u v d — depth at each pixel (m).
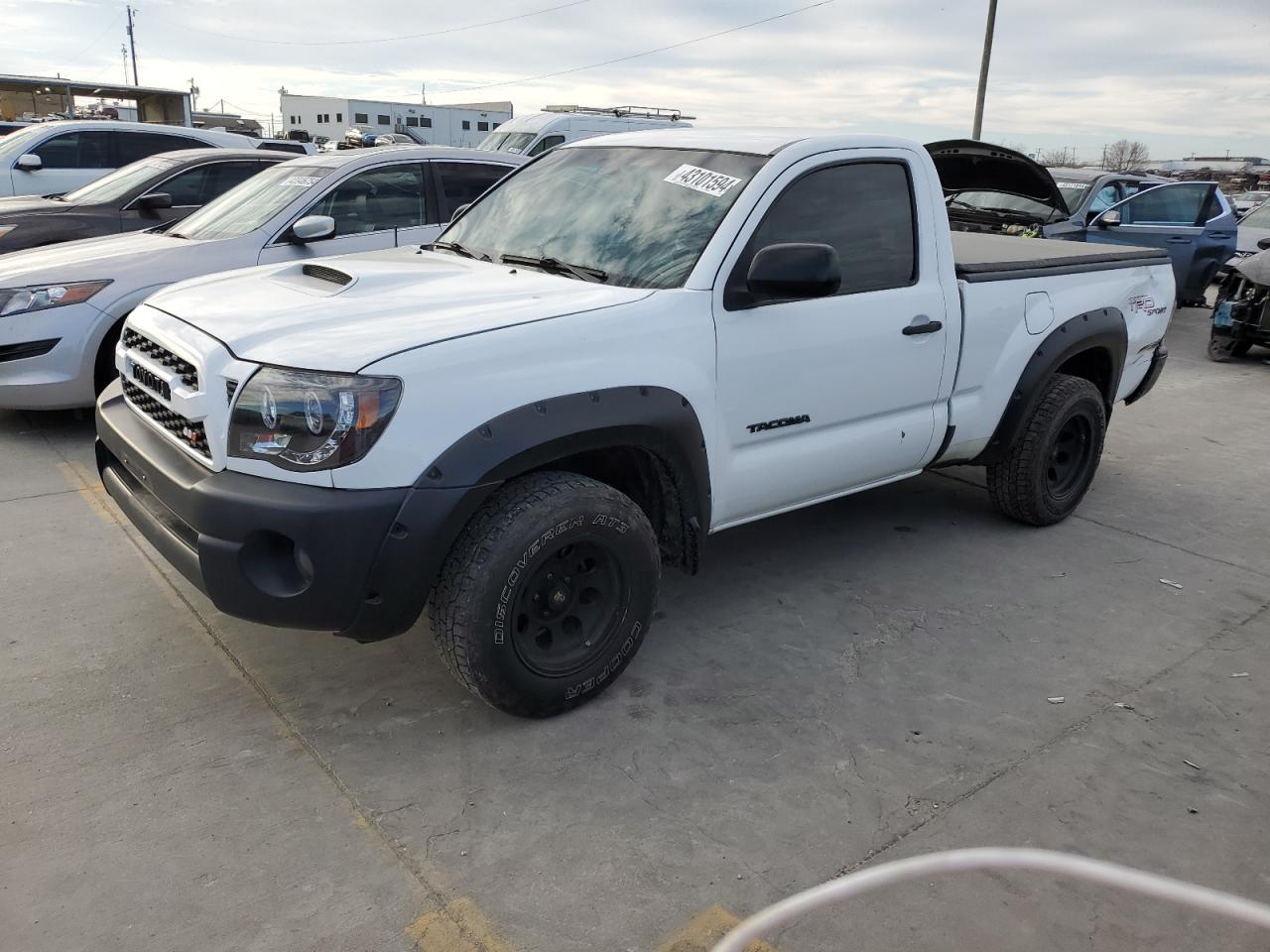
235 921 2.25
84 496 4.83
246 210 6.32
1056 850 2.59
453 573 2.77
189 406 2.81
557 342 2.88
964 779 2.88
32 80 15.44
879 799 2.77
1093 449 4.96
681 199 3.54
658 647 3.61
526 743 2.98
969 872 2.50
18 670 3.24
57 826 2.52
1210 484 5.78
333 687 3.24
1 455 5.39
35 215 7.37
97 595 3.78
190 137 11.09
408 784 2.76
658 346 3.09
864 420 3.89
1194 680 3.50
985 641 3.75
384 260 3.80
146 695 3.14
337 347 2.69
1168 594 4.22
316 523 2.57
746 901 2.37
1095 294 4.82
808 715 3.19
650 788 2.79
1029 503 4.77
